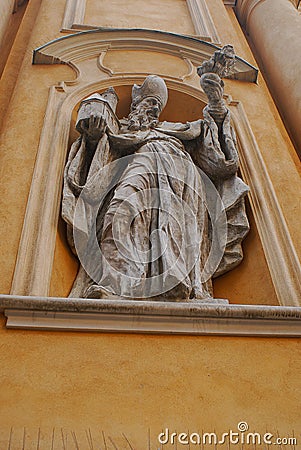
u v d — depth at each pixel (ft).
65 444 7.08
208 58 19.10
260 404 7.99
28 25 21.44
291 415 7.89
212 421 7.66
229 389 8.16
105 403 7.75
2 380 7.96
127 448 7.10
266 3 23.27
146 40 19.13
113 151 13.23
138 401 7.82
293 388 8.30
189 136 13.71
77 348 8.48
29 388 7.88
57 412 7.56
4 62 19.31
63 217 11.28
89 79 17.02
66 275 11.18
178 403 7.85
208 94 13.99
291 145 16.24
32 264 10.37
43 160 12.94
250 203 13.04
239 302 11.72
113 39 18.89
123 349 8.54
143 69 18.10
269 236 12.10
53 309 8.81
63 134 14.10
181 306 8.94
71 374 8.13
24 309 8.82
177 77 17.71
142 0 24.00
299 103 17.12
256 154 14.61
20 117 14.47
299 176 14.52
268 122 16.35
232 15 24.39
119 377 8.15
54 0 21.93
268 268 11.46
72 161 12.36
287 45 19.74
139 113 14.74
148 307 8.86
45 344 8.51
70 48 18.06
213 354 8.64
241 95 17.54
